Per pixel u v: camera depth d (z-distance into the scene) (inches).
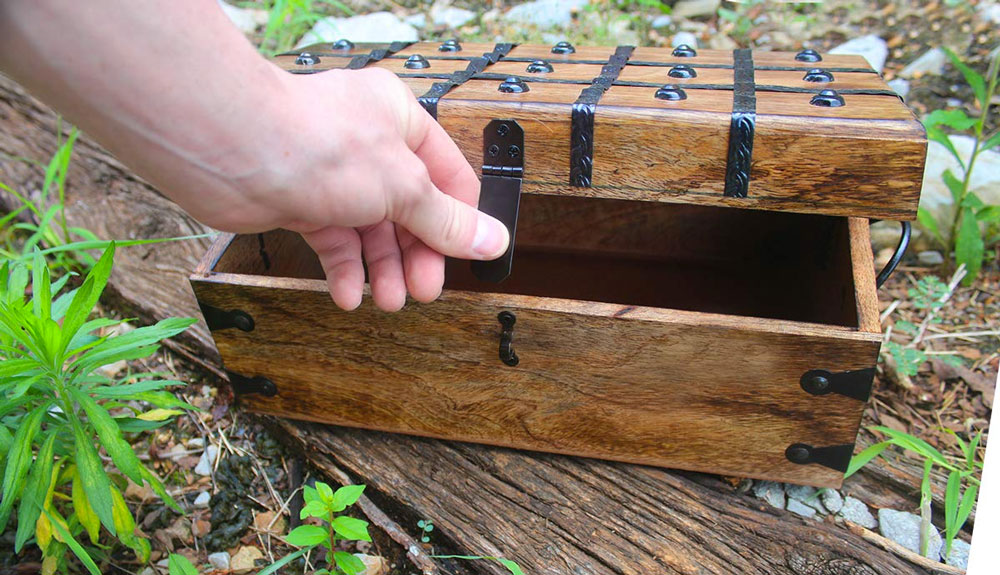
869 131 13.5
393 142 10.7
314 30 31.8
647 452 16.8
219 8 8.9
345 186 10.3
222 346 17.0
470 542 16.2
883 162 13.6
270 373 17.3
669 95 14.7
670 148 14.4
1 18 8.0
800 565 15.6
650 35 30.8
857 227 16.6
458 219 12.2
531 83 16.0
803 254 19.8
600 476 17.2
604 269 21.9
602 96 15.0
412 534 17.1
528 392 16.3
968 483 17.0
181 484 18.0
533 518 16.6
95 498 13.6
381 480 17.3
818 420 15.3
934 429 18.5
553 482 17.1
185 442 18.9
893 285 22.7
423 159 13.4
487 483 17.2
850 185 13.9
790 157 14.0
